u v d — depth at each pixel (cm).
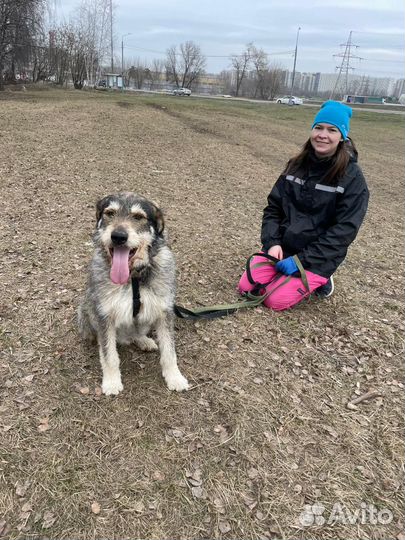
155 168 1065
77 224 659
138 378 347
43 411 307
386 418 319
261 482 265
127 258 306
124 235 301
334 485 266
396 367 379
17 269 504
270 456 282
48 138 1267
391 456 287
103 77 6706
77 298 449
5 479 258
